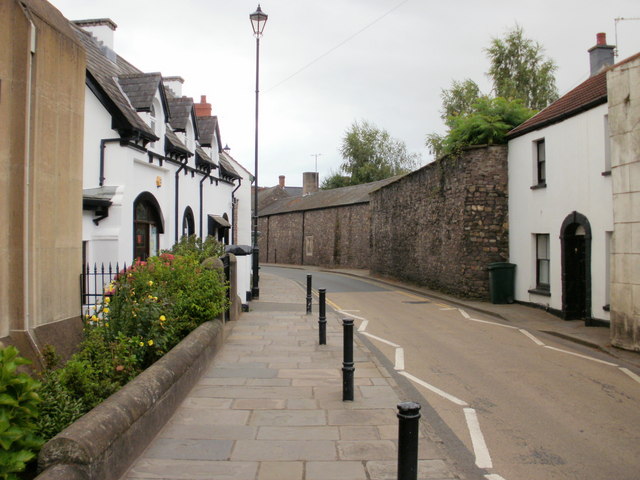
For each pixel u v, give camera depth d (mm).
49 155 6297
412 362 8617
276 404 6020
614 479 4336
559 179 13469
